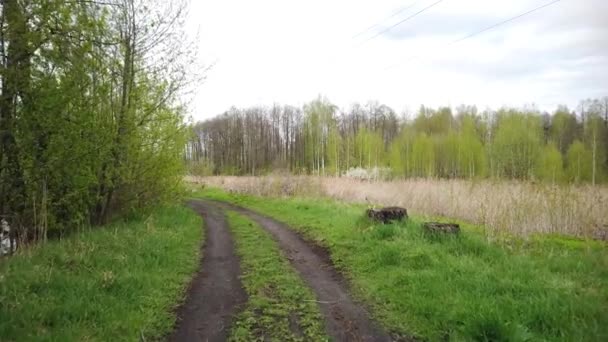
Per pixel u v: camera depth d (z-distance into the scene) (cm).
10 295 479
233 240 1006
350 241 888
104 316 470
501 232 831
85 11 764
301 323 483
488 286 542
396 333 455
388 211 991
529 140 4012
